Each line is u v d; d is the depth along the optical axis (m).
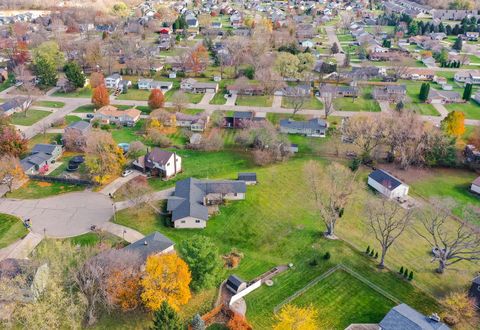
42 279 70.12
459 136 135.75
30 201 103.75
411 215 90.62
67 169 119.12
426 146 122.88
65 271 73.25
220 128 149.25
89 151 111.62
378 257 86.94
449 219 99.69
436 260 86.44
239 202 104.44
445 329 64.06
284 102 173.38
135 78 199.12
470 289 76.62
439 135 124.06
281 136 130.38
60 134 140.88
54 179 112.50
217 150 133.38
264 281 80.06
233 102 172.75
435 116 159.62
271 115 160.12
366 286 79.25
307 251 88.31
